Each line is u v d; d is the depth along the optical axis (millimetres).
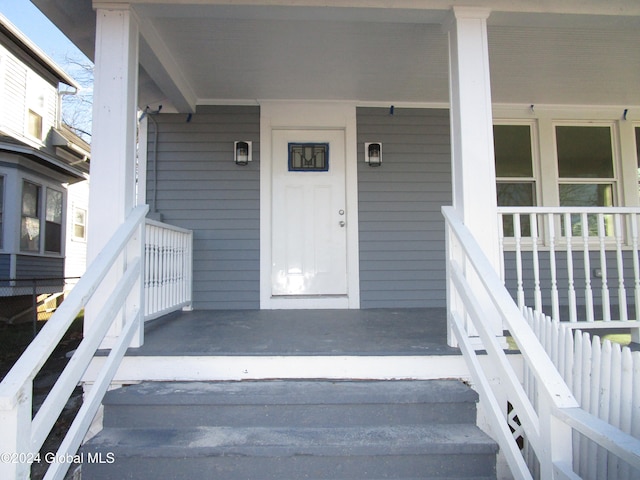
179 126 4750
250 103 4801
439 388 2414
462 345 2512
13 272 8500
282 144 4891
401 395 2311
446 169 4910
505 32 3518
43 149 10625
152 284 3316
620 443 1221
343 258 4828
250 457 2033
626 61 4023
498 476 2350
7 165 8547
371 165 4852
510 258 4848
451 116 2980
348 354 2572
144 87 4305
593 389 1992
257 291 4672
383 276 4773
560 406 1521
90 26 3211
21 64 9883
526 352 1718
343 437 2137
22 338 7066
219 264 4676
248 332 3225
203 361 2557
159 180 4711
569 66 4121
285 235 4816
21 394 1459
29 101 10156
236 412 2297
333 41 3607
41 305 9820
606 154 5129
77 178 10664
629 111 5117
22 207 8867
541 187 5000
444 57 3902
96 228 2635
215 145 4758
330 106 4855
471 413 2338
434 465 2057
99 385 2111
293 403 2289
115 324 2623
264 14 2912
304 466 2043
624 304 2928
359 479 2043
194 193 4715
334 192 4871
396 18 2986
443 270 4824
